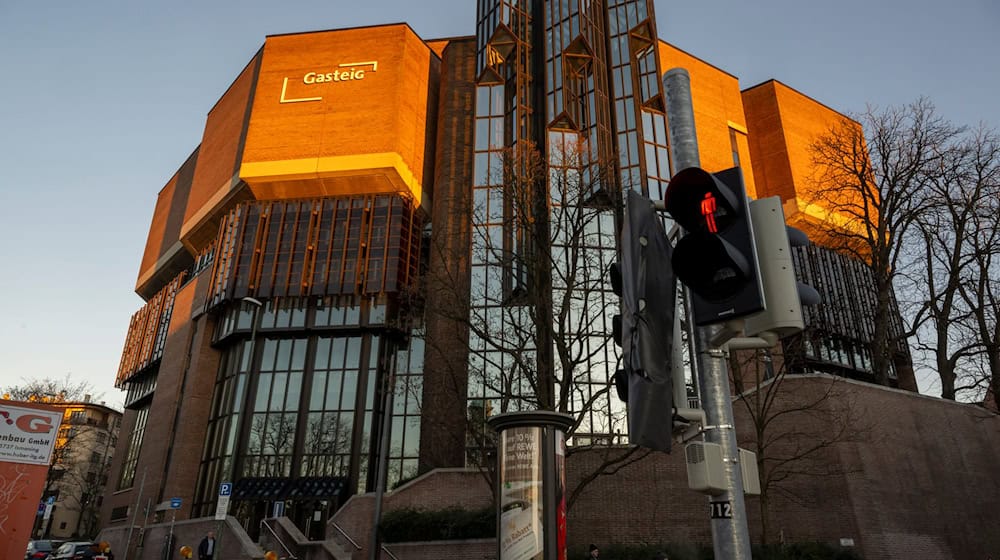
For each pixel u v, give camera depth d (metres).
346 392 42.12
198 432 44.38
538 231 20.69
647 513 21.34
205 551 21.20
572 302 27.75
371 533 22.08
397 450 40.59
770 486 20.30
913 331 26.64
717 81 51.19
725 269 3.24
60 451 67.62
